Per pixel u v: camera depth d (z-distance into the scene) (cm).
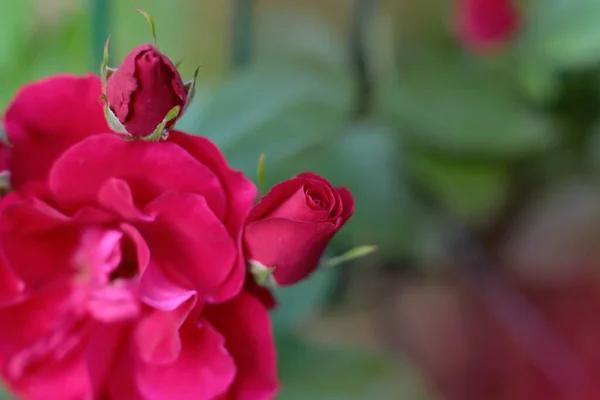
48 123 28
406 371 34
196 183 28
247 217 28
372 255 46
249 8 38
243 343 29
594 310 52
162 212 28
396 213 42
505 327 51
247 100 36
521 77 45
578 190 55
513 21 41
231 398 29
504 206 52
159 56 26
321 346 35
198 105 36
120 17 38
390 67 45
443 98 44
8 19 37
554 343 51
